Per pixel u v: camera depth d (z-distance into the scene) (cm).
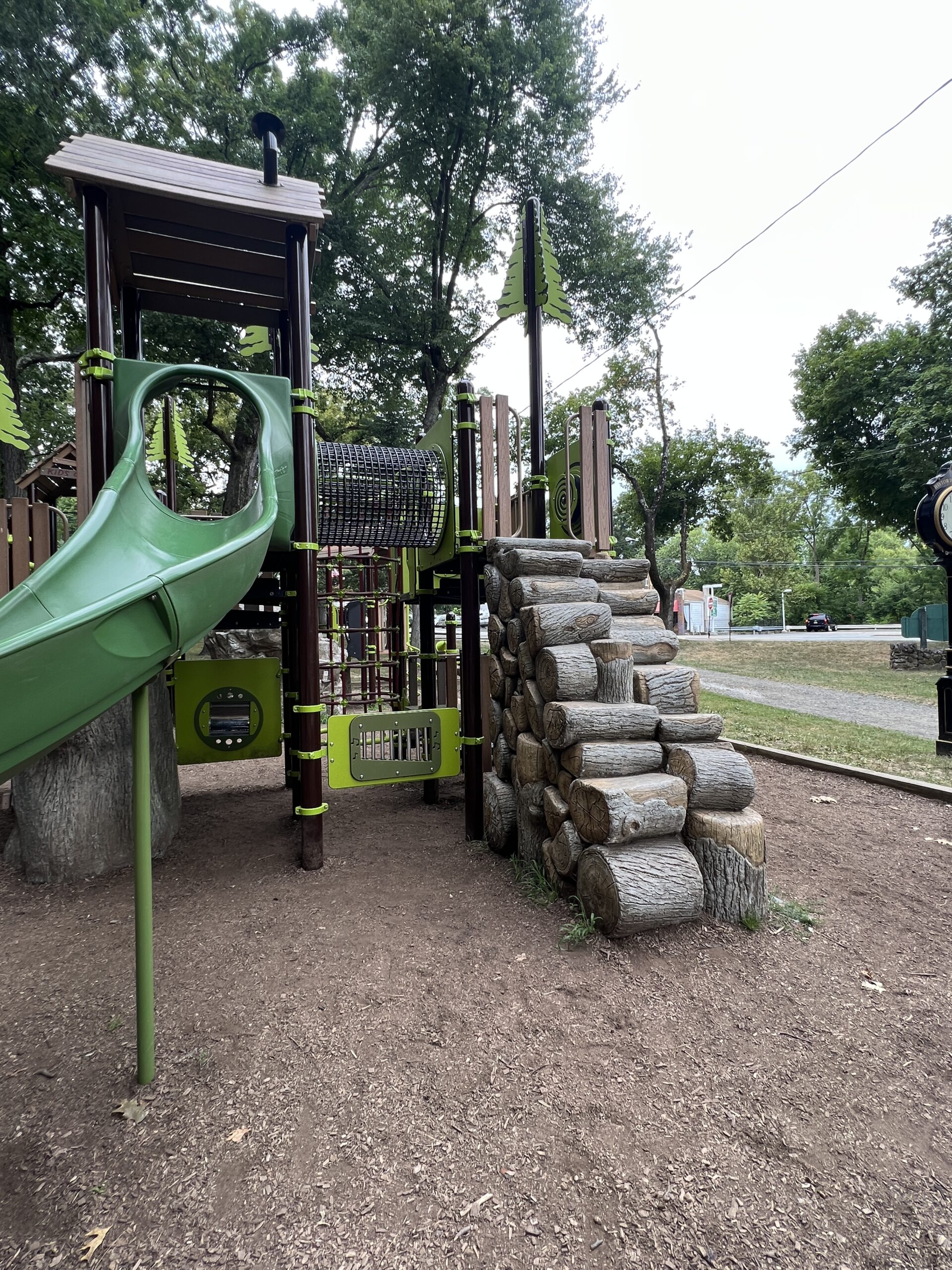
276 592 546
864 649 1927
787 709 972
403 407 1805
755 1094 192
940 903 331
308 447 382
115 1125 179
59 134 1212
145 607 185
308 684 378
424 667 568
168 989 248
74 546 227
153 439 783
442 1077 198
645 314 1560
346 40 1503
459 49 1315
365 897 334
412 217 1733
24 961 271
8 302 1358
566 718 302
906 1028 226
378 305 1509
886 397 1780
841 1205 155
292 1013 231
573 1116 182
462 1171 164
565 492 486
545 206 1514
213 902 329
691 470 1802
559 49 1417
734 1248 144
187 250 418
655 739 320
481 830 430
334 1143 173
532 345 472
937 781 560
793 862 386
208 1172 164
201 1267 139
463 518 418
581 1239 146
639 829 279
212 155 1383
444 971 259
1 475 1401
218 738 507
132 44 1333
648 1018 228
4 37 1159
